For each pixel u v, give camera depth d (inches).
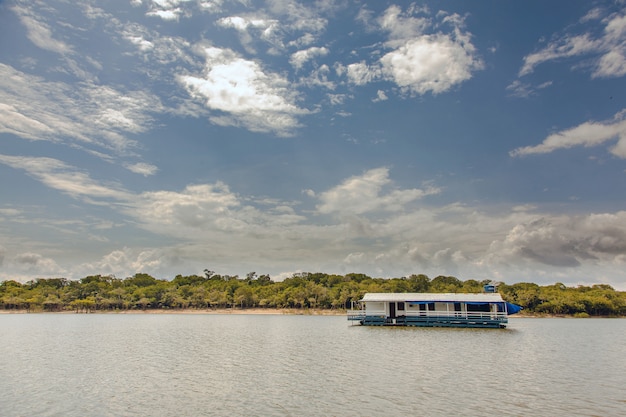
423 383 1488.7
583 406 1229.1
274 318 5895.7
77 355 2193.7
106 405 1227.2
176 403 1245.7
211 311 7386.8
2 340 2933.1
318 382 1507.1
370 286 7022.6
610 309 6230.3
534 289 6712.6
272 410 1176.2
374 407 1202.6
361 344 2518.5
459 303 3447.3
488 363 1886.1
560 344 2701.8
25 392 1380.4
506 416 1129.4
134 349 2425.0
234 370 1745.8
